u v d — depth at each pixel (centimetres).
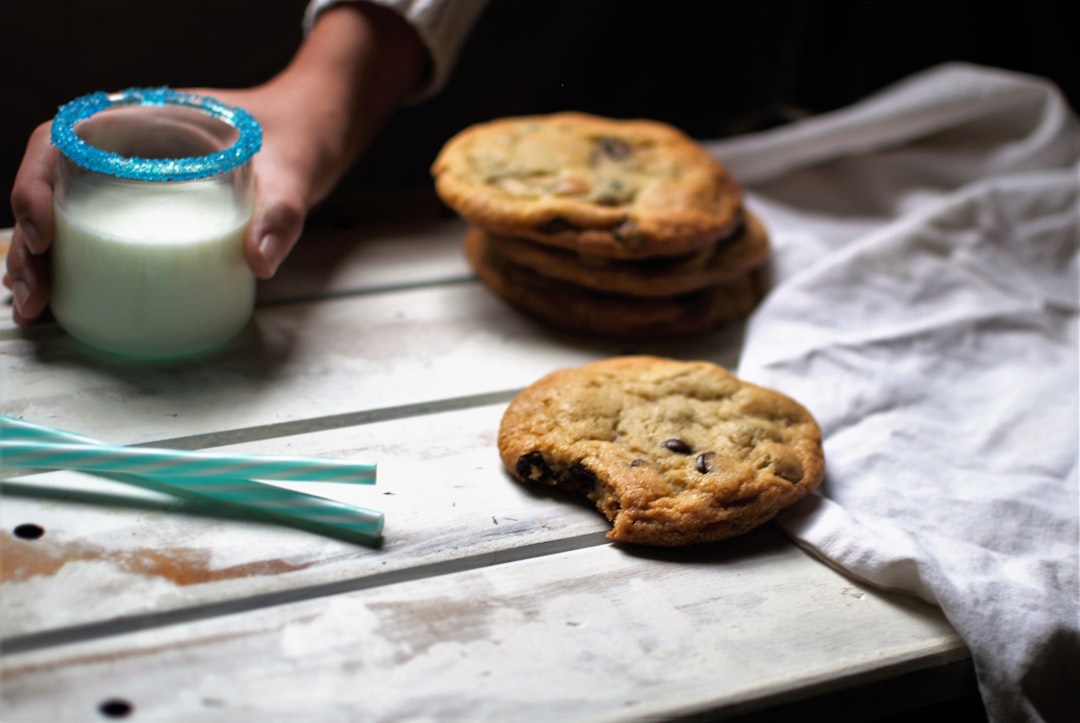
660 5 102
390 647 53
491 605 55
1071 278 76
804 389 66
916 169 84
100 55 90
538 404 62
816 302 71
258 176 66
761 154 83
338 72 74
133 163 60
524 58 100
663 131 75
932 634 56
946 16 104
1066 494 61
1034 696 55
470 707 51
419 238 76
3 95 88
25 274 63
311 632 53
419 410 64
